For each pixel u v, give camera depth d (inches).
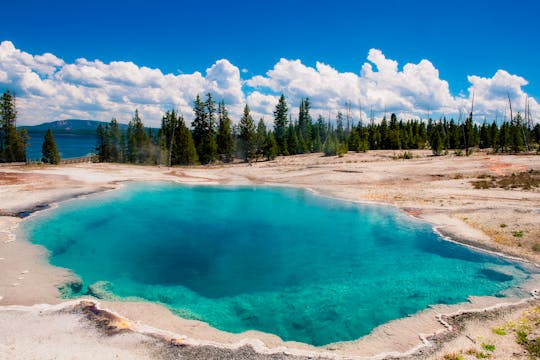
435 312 473.1
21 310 444.8
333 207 1181.7
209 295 542.6
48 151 2689.5
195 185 1664.6
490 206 1043.9
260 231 901.8
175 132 3112.7
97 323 420.8
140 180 1742.1
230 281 597.0
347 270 645.9
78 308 459.5
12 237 762.8
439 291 548.4
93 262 663.8
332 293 550.3
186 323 440.5
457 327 426.0
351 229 917.8
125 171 1978.3
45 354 348.5
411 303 510.0
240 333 419.5
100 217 1002.7
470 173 1620.3
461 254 719.7
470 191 1286.9
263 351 377.1
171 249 756.0
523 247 727.7
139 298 518.6
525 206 1007.6
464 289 553.0
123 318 439.2
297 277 615.2
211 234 872.3
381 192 1382.9
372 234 869.2
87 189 1403.8
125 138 3240.7
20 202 1101.1
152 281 589.6
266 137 3334.2
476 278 596.4
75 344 371.2
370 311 490.0
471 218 950.4
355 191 1437.0
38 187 1357.0
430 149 3235.7
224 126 3019.2
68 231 842.2
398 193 1341.0
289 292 555.8
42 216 961.5
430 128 4261.8
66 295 512.1
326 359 363.9
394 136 3270.2
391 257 710.5
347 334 431.2
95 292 531.5
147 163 2928.2
